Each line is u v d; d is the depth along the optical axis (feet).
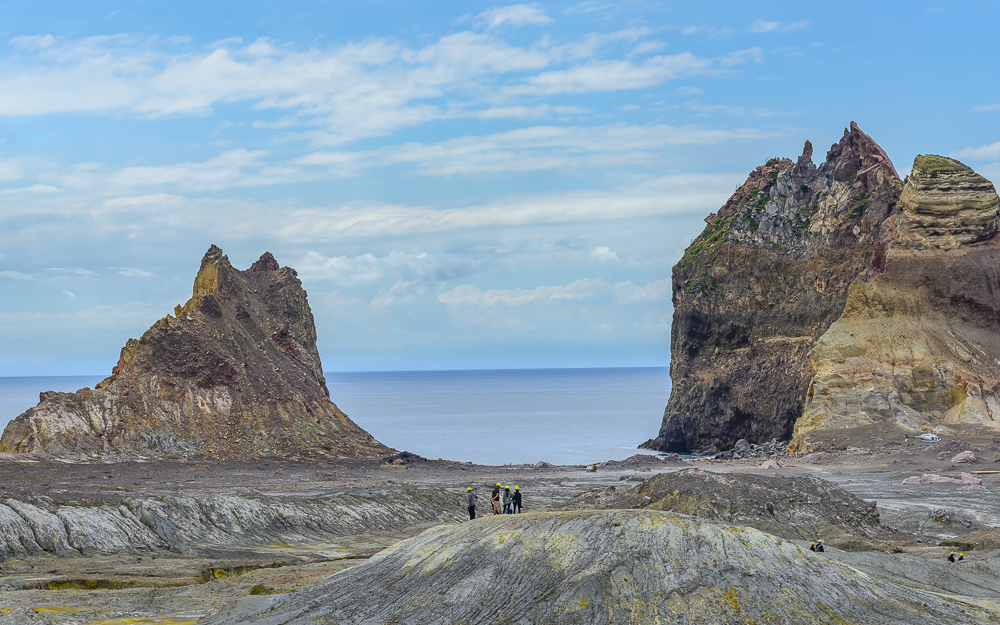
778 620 69.46
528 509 189.16
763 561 75.82
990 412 327.67
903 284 368.27
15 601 100.73
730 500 159.33
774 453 364.38
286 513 168.35
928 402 338.75
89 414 286.87
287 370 348.59
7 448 278.67
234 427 307.37
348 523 174.50
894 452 295.28
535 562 77.77
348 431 335.67
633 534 78.02
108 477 230.27
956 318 361.92
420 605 76.43
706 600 70.54
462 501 205.26
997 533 143.54
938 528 165.68
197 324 336.29
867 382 345.31
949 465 257.75
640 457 317.42
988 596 97.09
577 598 71.31
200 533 153.17
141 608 96.78
